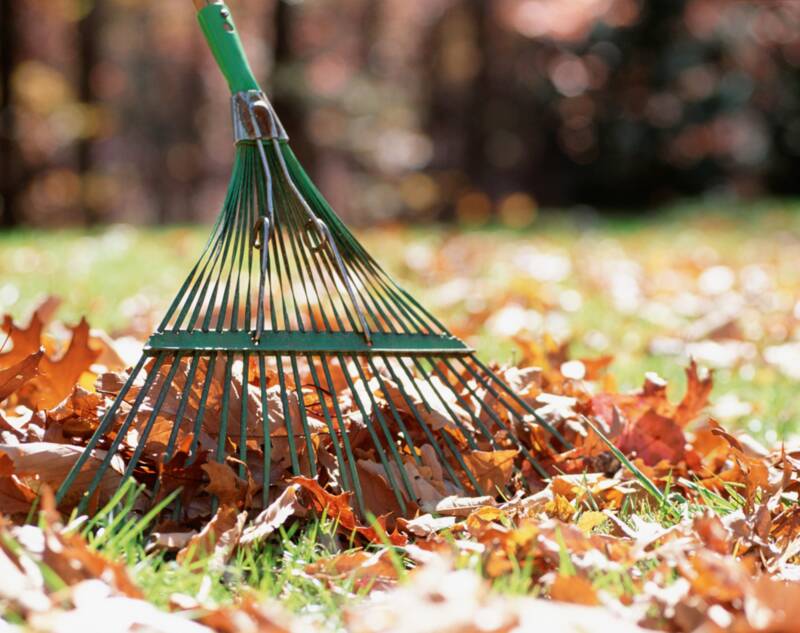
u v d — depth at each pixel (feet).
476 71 60.44
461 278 16.76
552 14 50.21
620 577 6.25
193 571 6.33
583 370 8.49
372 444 7.34
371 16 66.08
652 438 7.70
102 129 50.06
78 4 48.14
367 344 7.20
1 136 40.37
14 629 5.66
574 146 51.24
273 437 7.10
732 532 6.64
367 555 6.41
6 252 19.38
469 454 7.35
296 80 41.88
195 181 68.74
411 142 61.52
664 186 48.26
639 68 47.52
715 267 18.34
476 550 6.37
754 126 47.09
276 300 12.09
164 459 6.77
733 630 5.78
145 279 15.40
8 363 7.83
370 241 23.27
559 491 7.08
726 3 46.83
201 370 7.25
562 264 18.75
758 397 9.47
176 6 62.59
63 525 6.56
